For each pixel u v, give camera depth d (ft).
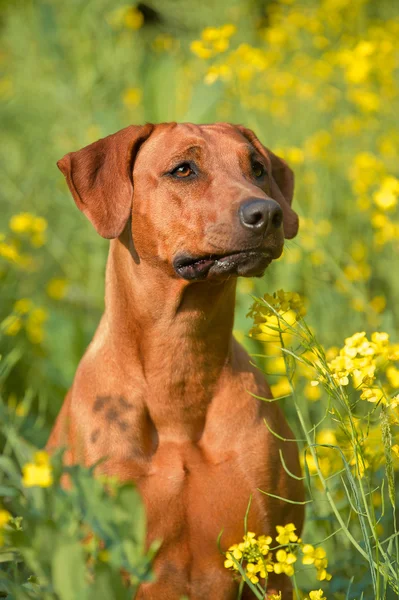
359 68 33.45
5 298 31.01
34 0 50.83
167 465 17.79
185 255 17.71
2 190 36.99
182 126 18.94
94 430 17.98
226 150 18.43
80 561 12.21
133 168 18.95
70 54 42.32
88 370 18.88
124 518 13.19
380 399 15.12
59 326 28.94
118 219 18.43
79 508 13.15
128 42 45.75
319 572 14.62
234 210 17.03
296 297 16.99
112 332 18.71
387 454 14.21
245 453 17.94
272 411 18.94
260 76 39.11
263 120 37.76
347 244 32.76
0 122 45.65
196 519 17.65
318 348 15.42
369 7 51.19
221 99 36.83
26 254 35.09
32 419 24.97
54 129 40.40
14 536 12.25
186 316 17.99
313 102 36.86
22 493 14.02
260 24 51.16
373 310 26.07
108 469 17.63
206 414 18.31
